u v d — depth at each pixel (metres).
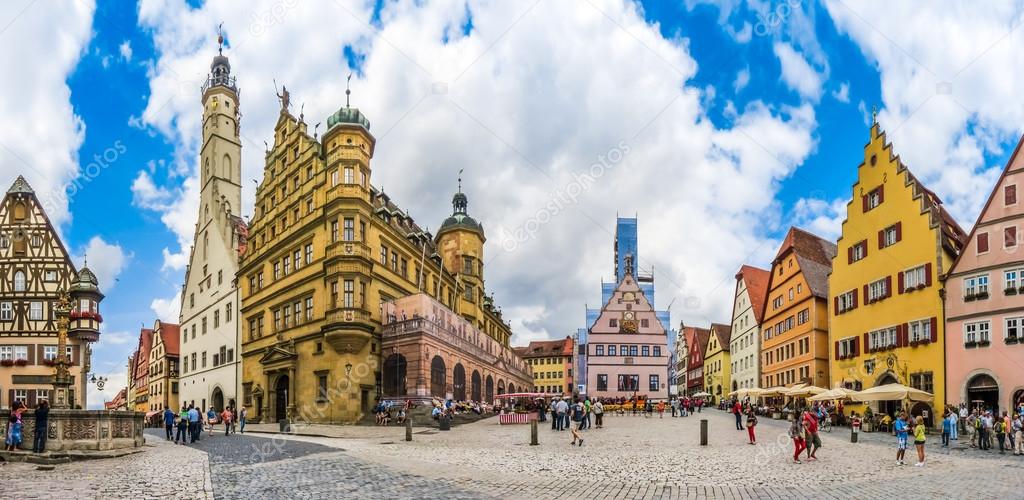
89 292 44.09
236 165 80.44
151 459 24.92
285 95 65.00
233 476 19.64
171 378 102.62
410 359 53.41
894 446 34.00
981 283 45.72
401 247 63.78
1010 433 32.59
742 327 94.38
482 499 16.11
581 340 158.62
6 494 16.11
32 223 69.81
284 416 58.78
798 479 20.44
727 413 73.69
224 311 71.50
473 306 85.75
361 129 56.00
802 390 54.97
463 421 50.75
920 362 49.69
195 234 82.31
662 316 153.62
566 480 19.48
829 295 62.22
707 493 17.56
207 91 80.62
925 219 50.09
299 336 57.25
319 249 56.09
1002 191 45.41
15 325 67.19
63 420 26.34
